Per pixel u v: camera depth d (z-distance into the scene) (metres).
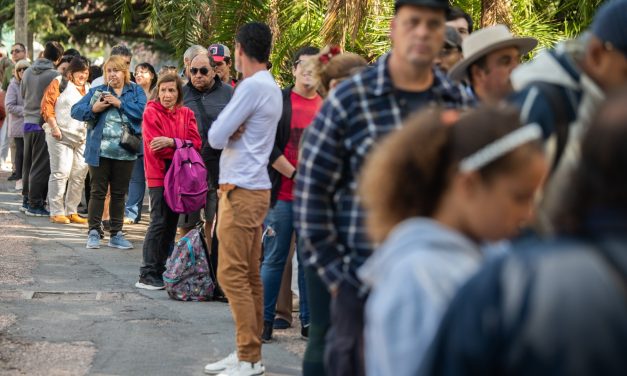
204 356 9.02
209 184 12.16
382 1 14.02
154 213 11.96
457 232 3.01
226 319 10.50
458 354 2.38
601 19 4.36
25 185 18.81
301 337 9.86
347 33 13.53
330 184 5.30
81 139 17.31
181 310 10.86
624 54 4.30
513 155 2.88
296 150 9.45
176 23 15.98
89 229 15.00
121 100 14.77
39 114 18.17
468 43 6.61
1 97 25.59
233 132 8.21
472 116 3.03
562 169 4.31
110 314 10.53
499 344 2.34
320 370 6.32
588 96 4.45
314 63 7.37
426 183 3.10
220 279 8.29
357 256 5.20
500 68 6.61
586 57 4.45
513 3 14.96
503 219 2.93
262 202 8.28
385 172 3.15
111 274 12.90
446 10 5.06
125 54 16.08
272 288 9.53
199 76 12.15
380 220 3.19
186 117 11.96
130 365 8.63
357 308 5.16
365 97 5.22
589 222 2.38
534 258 2.37
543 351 2.27
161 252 12.05
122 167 14.91
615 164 2.34
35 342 9.25
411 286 2.77
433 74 5.39
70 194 17.52
